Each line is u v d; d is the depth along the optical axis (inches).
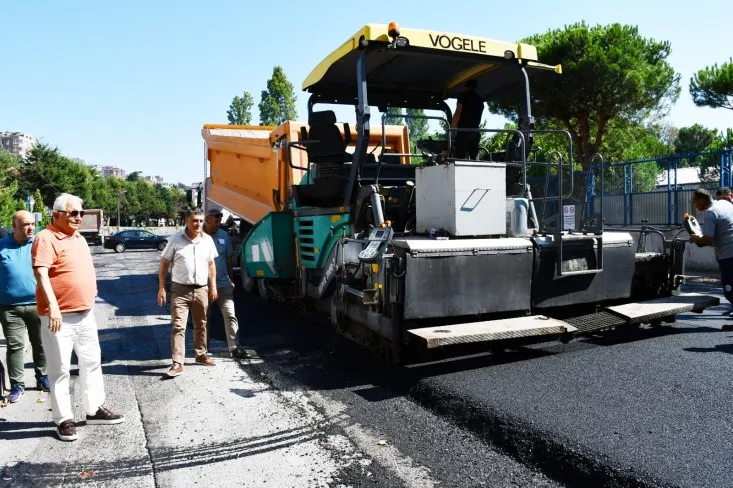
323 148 249.4
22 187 2021.4
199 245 213.6
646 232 257.1
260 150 349.4
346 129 271.3
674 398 155.0
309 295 265.6
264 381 198.1
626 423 139.1
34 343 192.5
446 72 248.7
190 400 180.2
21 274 183.6
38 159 2087.8
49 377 153.3
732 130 716.0
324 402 173.9
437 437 145.6
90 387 162.1
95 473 131.8
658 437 130.6
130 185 3371.1
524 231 211.6
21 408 178.7
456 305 184.5
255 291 385.7
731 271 243.3
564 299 205.8
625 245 219.6
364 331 205.6
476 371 186.4
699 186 493.7
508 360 198.4
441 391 169.5
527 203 213.9
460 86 266.8
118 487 124.6
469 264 186.5
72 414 157.5
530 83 270.5
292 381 196.4
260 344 251.0
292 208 292.5
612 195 573.9
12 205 1173.1
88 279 162.2
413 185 232.4
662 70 652.1
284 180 321.1
